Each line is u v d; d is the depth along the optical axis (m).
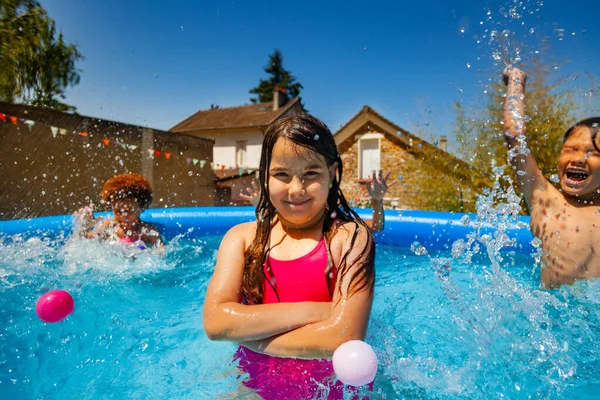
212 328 1.21
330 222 1.38
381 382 1.29
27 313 1.82
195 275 2.68
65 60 8.55
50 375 1.38
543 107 4.58
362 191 11.02
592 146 1.92
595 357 1.43
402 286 2.38
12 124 5.69
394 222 3.55
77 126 6.50
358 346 1.03
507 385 1.29
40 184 5.97
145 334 1.75
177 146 8.45
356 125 12.47
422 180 7.55
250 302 1.34
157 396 1.28
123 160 7.26
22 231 3.35
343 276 1.24
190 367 1.46
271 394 1.22
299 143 1.24
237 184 12.92
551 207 2.12
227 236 1.46
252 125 17.61
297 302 1.21
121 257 2.86
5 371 1.37
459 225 3.34
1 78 8.00
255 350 1.19
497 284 2.05
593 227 1.98
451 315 1.79
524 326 1.63
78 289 2.21
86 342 1.63
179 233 3.87
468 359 1.44
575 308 1.81
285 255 1.32
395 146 12.10
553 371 1.36
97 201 6.64
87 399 1.26
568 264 2.00
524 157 2.16
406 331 1.70
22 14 8.17
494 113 5.95
